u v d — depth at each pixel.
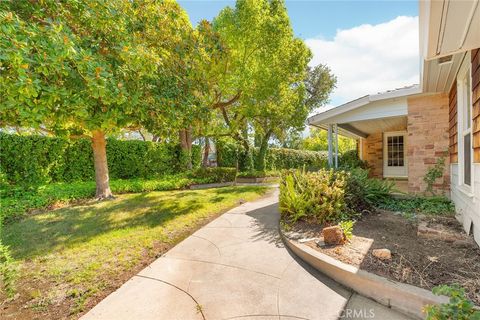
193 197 7.34
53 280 2.79
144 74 4.54
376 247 3.09
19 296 2.51
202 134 10.92
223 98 11.95
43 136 8.15
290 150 17.77
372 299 2.32
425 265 2.56
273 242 3.81
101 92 3.57
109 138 10.09
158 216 5.28
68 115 4.14
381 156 10.97
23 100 3.23
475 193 3.06
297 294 2.44
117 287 2.64
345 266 2.64
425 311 1.74
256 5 9.36
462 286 2.16
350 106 6.54
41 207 6.05
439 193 5.35
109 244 3.78
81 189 7.38
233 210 6.00
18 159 7.61
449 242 3.17
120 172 10.37
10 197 6.38
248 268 2.99
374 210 4.87
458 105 4.09
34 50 3.16
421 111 5.60
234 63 9.43
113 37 4.26
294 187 4.92
